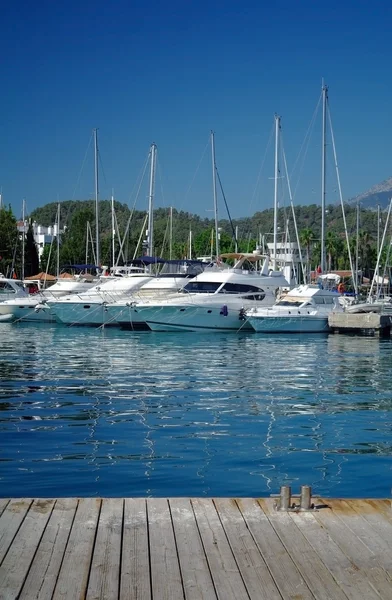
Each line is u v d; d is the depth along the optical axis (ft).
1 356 98.53
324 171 163.84
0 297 171.01
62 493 34.86
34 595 19.44
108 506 26.40
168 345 116.47
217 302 138.00
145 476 37.88
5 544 22.74
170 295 143.54
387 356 101.91
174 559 21.83
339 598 19.52
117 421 52.75
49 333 139.23
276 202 168.14
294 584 20.29
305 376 79.97
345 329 138.92
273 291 144.46
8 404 59.41
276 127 170.40
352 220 554.05
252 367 88.02
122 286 155.74
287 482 37.19
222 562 21.66
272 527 24.49
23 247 258.78
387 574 20.94
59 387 69.62
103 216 490.08
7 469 38.93
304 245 360.89
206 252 356.38
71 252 329.93
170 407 59.11
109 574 20.75
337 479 37.86
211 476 38.06
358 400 63.67
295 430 50.39
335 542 23.24
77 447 44.21
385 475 38.73
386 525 24.73
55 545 22.74
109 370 83.82
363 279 264.31
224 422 52.95
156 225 456.86
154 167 192.65
